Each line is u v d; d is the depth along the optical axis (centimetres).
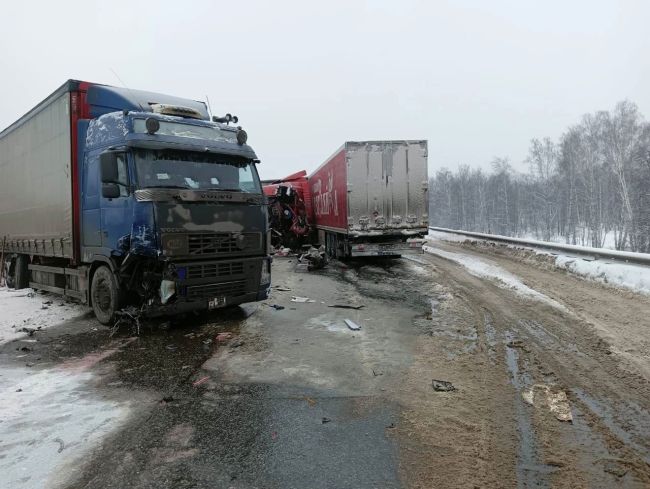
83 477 316
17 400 450
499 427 387
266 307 868
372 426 390
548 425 390
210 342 645
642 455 344
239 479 313
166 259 641
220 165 739
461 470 323
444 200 8100
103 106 820
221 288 702
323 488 302
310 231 2130
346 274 1334
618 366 526
